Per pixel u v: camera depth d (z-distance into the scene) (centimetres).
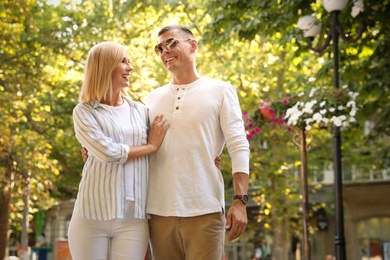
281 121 920
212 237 352
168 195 356
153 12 1520
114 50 363
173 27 381
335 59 899
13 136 1647
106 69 361
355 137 1411
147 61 1501
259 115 949
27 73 1550
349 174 2806
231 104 370
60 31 1539
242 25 1112
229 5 1129
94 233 356
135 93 1436
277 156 1872
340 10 911
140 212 356
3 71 1555
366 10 1096
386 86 1235
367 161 2077
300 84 1666
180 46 376
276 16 1113
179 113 366
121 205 351
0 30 1493
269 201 1934
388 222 2784
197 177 355
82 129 352
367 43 1234
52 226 3775
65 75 1598
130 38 1517
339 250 833
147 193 364
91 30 1533
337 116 844
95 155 351
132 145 364
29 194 1852
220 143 373
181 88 377
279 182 1931
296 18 1134
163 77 1578
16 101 1530
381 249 2791
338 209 843
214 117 366
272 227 2092
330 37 953
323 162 2072
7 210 1941
